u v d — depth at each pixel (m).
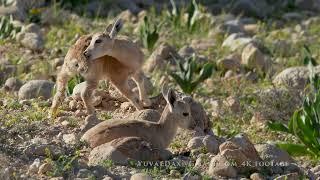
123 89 26.73
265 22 47.97
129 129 22.86
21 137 23.36
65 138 23.53
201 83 34.31
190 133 25.02
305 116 25.89
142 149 21.92
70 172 20.47
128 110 27.12
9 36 38.03
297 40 42.03
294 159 25.19
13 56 35.44
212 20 44.22
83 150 22.48
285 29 45.41
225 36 41.81
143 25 38.66
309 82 33.41
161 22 41.75
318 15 51.00
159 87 31.94
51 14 42.50
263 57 36.56
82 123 25.52
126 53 26.42
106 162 21.28
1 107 27.00
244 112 30.56
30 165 20.95
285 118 30.23
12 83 30.44
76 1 47.47
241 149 22.48
